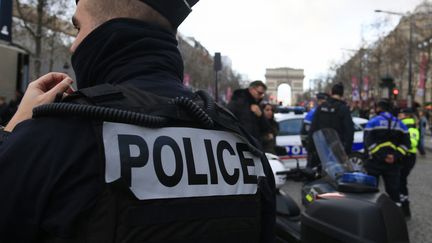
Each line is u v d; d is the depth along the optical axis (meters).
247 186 1.27
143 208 1.03
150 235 1.04
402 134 6.94
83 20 1.33
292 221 3.84
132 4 1.30
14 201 0.98
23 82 9.27
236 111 6.90
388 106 7.06
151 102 1.16
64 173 1.00
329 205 2.77
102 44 1.27
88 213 1.00
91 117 1.04
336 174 4.41
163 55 1.31
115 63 1.26
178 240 1.08
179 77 1.38
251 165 1.31
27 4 24.95
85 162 1.02
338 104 7.80
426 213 7.63
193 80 41.56
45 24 24.91
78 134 1.04
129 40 1.27
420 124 17.73
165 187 1.08
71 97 1.11
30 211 0.99
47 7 24.42
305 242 2.91
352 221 2.60
